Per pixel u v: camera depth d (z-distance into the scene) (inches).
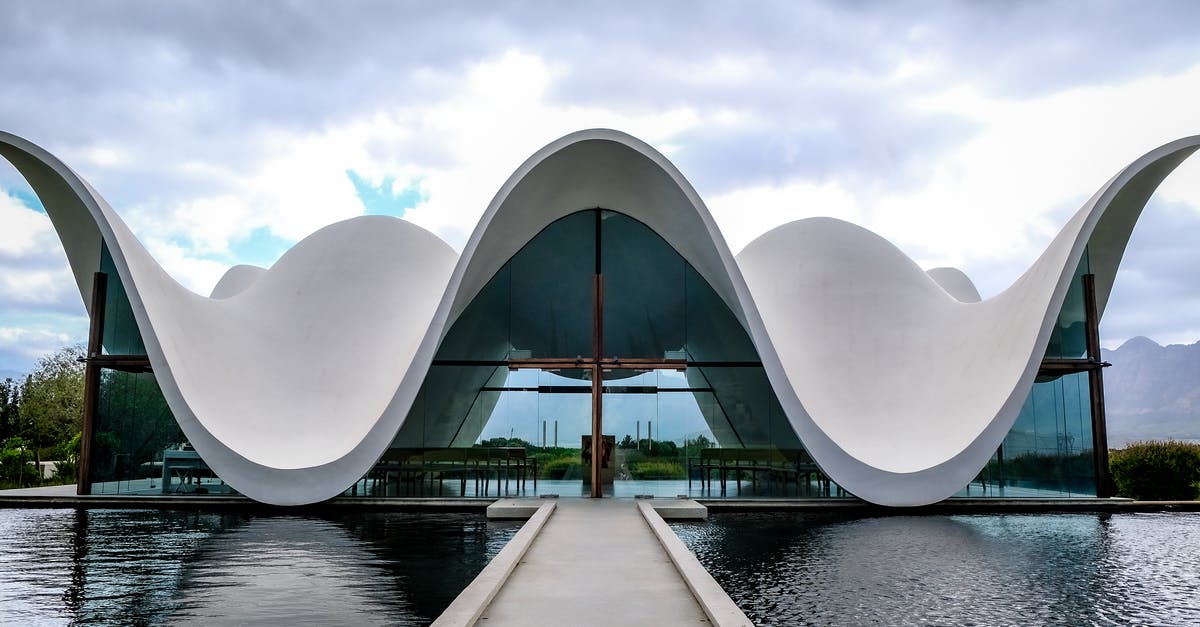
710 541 461.7
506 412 698.2
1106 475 697.0
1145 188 650.8
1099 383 703.7
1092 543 455.2
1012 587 334.3
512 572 327.3
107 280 709.3
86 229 688.4
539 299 719.7
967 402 645.3
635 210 718.5
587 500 651.5
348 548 421.4
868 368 687.7
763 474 687.1
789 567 378.6
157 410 698.8
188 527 509.0
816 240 764.0
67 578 340.5
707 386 702.5
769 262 772.6
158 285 641.6
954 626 274.4
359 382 684.7
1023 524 544.1
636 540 419.2
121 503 648.4
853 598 314.3
